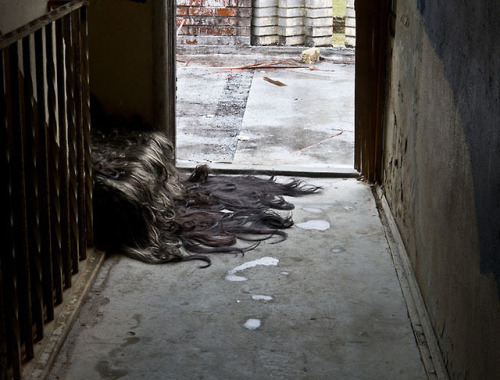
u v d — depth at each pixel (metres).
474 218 2.65
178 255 4.07
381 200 4.93
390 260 4.12
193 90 7.96
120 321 3.46
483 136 2.52
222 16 9.52
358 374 3.11
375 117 5.13
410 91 4.12
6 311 2.92
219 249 4.20
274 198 4.95
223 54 9.55
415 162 3.92
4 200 2.75
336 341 3.34
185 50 9.54
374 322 3.50
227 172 5.44
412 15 4.08
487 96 2.47
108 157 4.57
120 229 4.12
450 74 3.06
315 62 9.20
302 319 3.52
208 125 6.78
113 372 3.09
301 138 6.46
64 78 3.62
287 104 7.50
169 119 5.36
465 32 2.80
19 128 2.87
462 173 2.83
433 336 3.31
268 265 4.04
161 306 3.61
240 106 7.40
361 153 5.32
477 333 2.60
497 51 2.36
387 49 4.97
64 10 3.33
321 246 4.28
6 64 3.49
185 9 9.49
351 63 9.22
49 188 3.47
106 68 5.18
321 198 5.00
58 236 3.40
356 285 3.84
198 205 4.80
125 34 5.12
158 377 3.06
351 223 4.60
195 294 3.73
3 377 2.75
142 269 3.96
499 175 2.33
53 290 3.52
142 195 4.27
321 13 9.63
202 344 3.30
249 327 3.44
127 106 5.25
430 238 3.47
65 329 3.30
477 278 2.61
